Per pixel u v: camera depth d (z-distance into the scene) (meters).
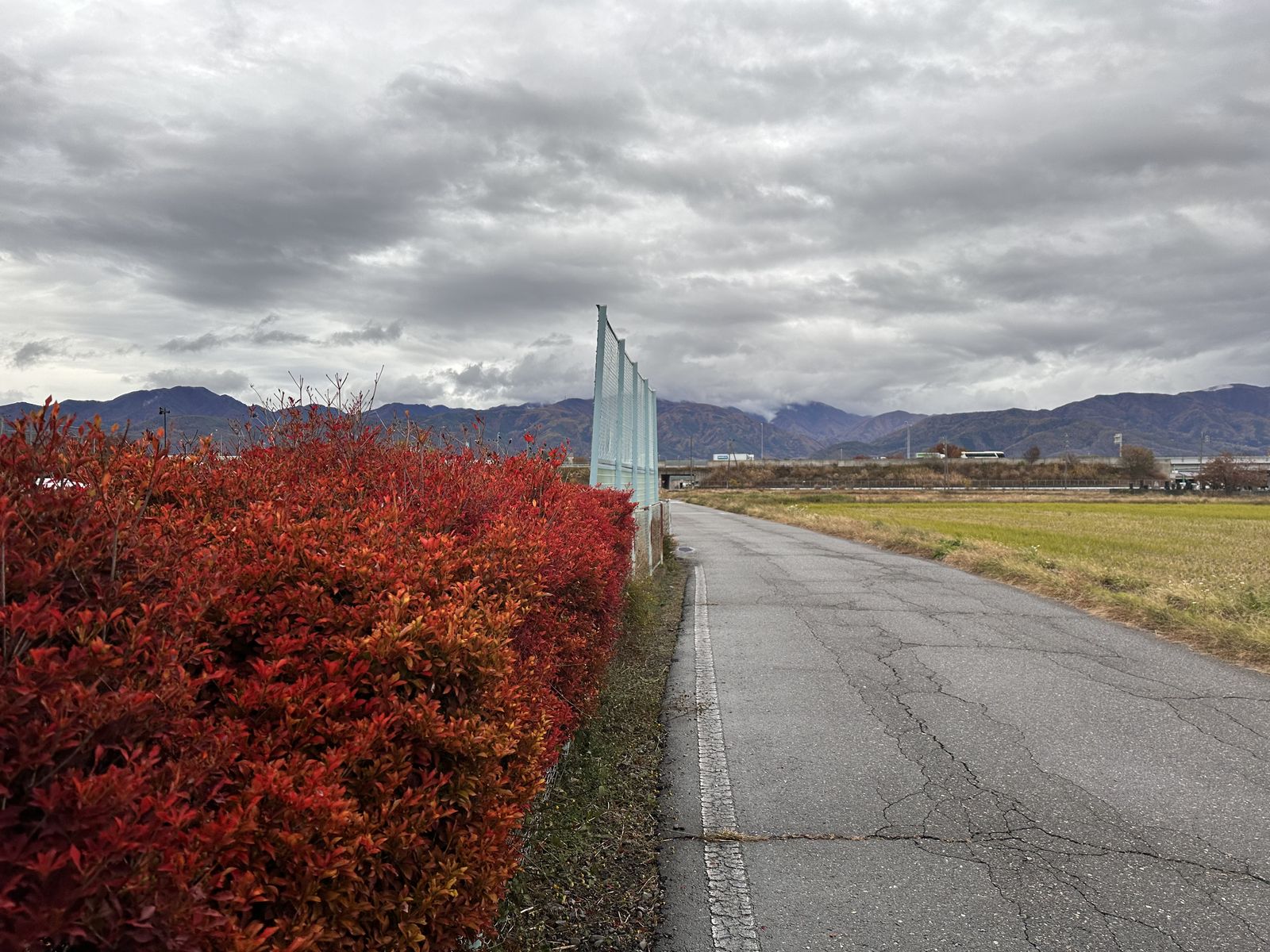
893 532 24.77
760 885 3.70
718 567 17.59
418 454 4.82
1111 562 19.91
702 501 75.56
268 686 1.95
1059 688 7.19
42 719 1.46
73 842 1.34
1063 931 3.29
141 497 2.72
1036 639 9.36
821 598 12.75
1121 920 3.37
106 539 1.95
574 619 4.76
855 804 4.64
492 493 4.66
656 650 8.94
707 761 5.39
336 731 2.00
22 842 1.30
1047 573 14.38
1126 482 136.00
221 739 1.72
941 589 13.84
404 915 2.05
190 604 1.90
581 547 5.00
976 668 7.95
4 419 2.06
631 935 3.29
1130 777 5.02
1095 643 9.12
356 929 1.85
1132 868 3.83
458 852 2.20
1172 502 81.31
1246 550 24.25
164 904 1.43
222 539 2.52
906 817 4.45
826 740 5.79
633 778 5.05
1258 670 7.86
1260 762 5.29
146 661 1.75
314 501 3.54
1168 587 13.06
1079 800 4.66
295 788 1.81
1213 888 3.64
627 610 8.23
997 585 14.36
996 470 149.62
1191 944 3.19
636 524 11.56
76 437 2.43
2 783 1.36
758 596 13.08
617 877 3.78
